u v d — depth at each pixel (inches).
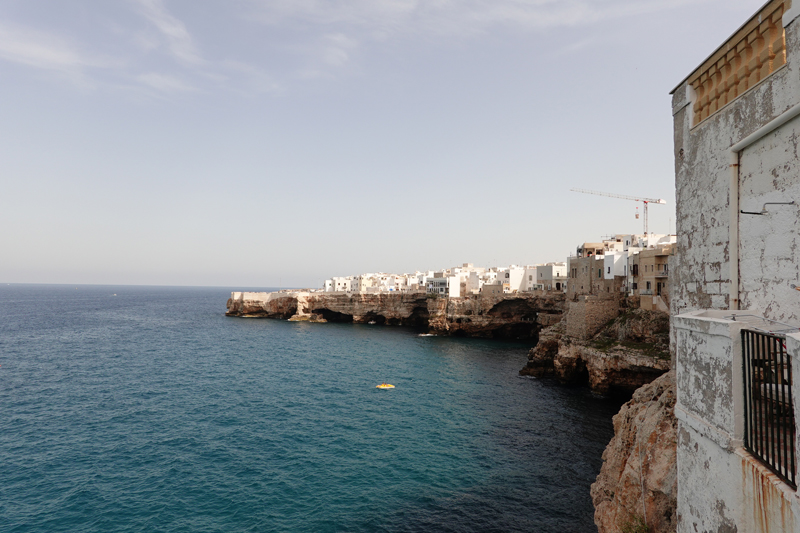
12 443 1498.5
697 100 474.3
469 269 6156.5
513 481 1250.6
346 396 2137.1
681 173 513.3
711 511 310.8
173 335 4552.2
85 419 1766.7
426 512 1093.1
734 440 281.0
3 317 6599.4
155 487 1202.0
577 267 3312.0
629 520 634.8
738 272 396.5
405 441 1537.9
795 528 219.3
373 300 5659.5
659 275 2330.2
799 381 220.1
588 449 1477.6
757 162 368.5
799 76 311.3
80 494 1160.2
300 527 1027.9
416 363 3016.7
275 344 3914.9
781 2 331.0
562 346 2463.1
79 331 4904.0
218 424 1708.9
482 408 1937.7
